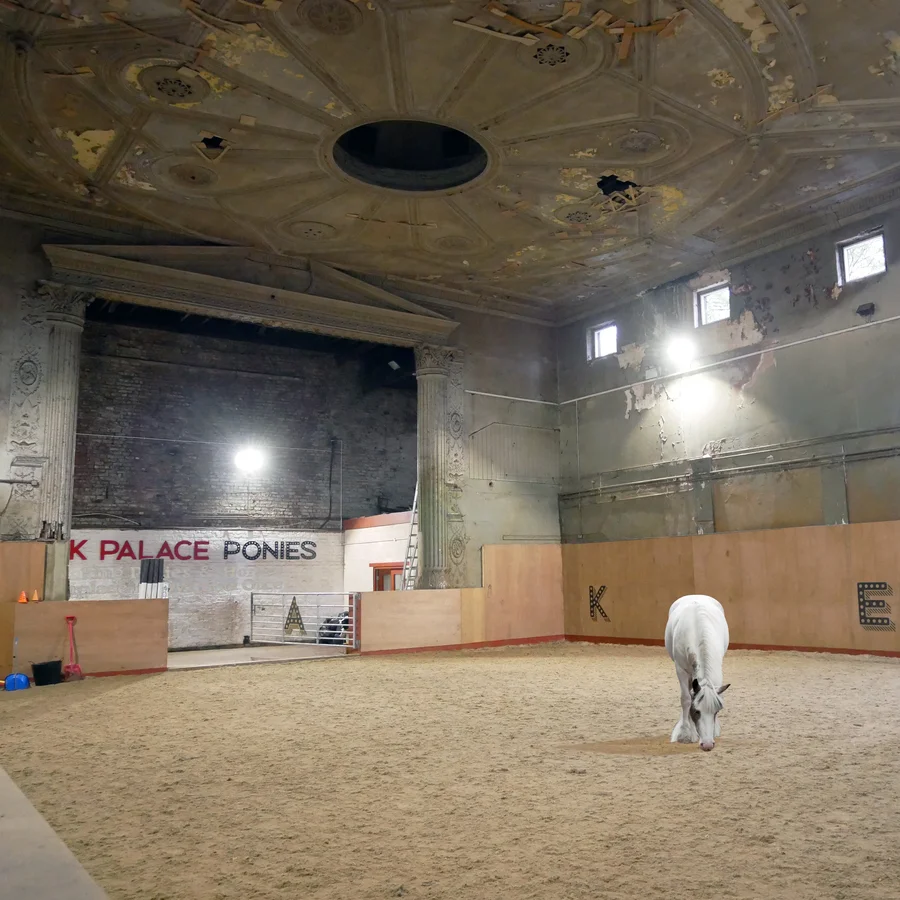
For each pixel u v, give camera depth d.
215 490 18.36
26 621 11.52
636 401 17.09
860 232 13.53
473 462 17.33
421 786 5.24
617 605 16.48
